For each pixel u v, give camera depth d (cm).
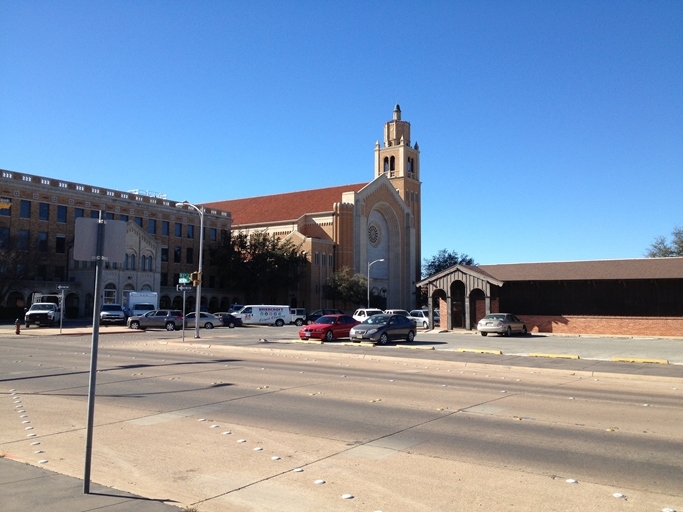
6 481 684
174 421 1060
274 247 8194
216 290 8181
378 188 9844
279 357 2464
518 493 669
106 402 1252
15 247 5869
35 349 2769
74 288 6375
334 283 8425
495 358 2420
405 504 633
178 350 2830
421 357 2436
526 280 4538
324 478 727
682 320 4103
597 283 4403
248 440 920
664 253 8050
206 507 625
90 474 715
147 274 6862
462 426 1034
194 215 8050
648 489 686
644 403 1318
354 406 1227
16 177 6109
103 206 6912
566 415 1148
